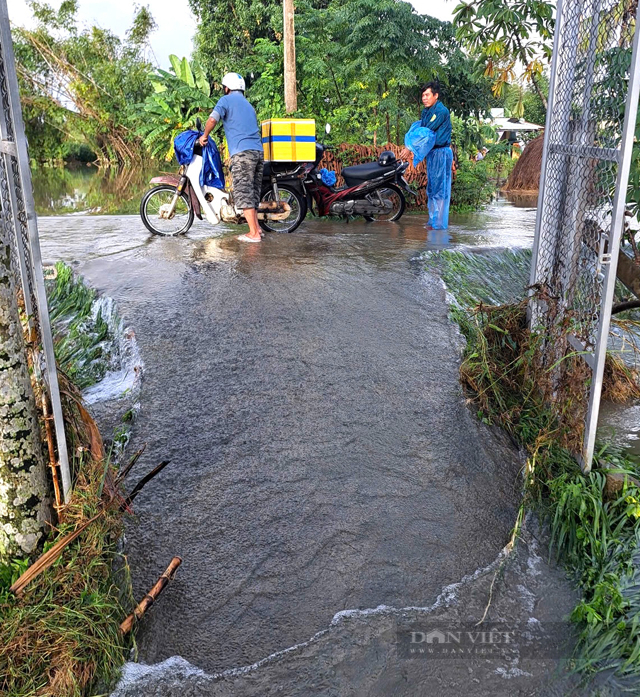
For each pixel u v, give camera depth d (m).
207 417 4.03
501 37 6.97
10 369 2.69
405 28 14.71
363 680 2.58
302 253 6.94
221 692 2.54
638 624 2.77
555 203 4.48
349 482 3.60
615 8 3.51
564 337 4.16
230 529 3.30
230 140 7.43
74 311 5.76
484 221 10.34
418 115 16.88
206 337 4.82
